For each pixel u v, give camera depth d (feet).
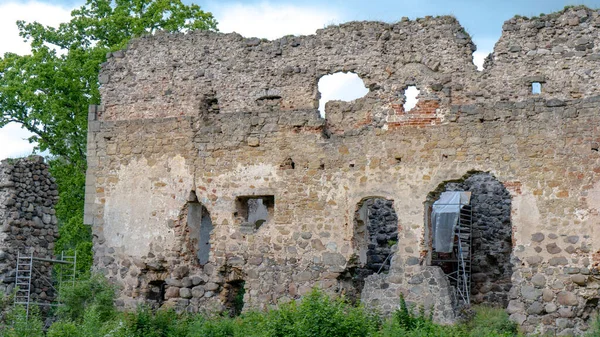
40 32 109.70
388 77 78.07
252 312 74.02
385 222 89.81
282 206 79.25
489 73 75.36
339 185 77.71
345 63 79.71
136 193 84.33
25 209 83.15
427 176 75.05
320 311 64.85
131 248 83.66
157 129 84.43
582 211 70.08
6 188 82.07
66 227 106.01
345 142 78.07
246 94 82.38
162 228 82.79
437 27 77.36
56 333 68.13
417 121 76.18
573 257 69.87
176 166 83.25
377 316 69.46
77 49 108.47
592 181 70.03
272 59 82.02
